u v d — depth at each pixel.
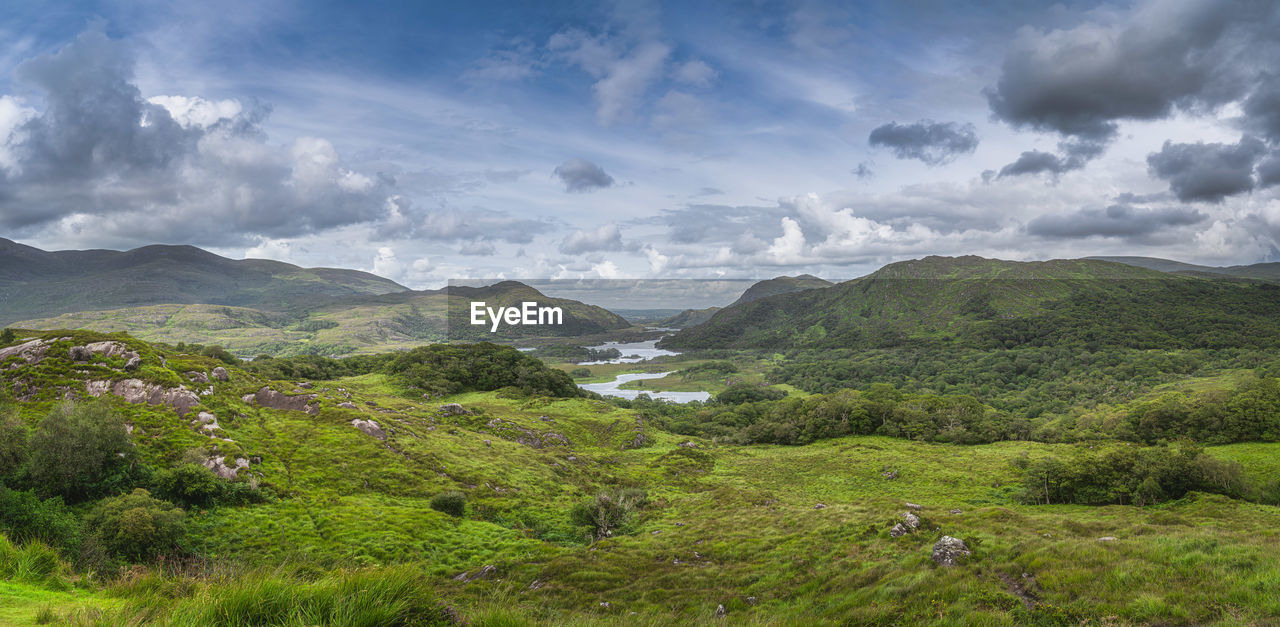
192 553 43.41
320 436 81.69
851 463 116.38
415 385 179.62
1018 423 147.12
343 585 7.96
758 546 43.50
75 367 79.19
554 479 88.81
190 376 86.94
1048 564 20.08
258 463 68.25
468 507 67.56
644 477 102.88
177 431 68.19
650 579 37.09
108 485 50.19
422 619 7.89
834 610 22.48
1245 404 123.81
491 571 41.38
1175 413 133.25
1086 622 14.86
